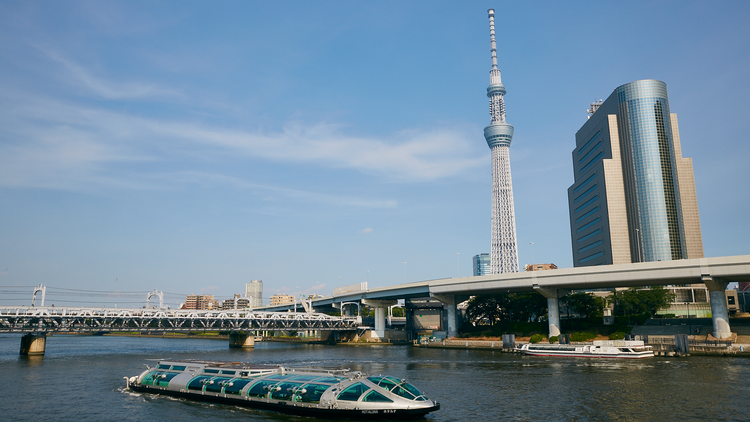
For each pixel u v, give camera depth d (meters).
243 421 53.81
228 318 173.88
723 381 77.94
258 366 69.94
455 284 172.75
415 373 93.38
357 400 54.12
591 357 120.38
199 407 61.41
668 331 141.25
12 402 65.00
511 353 138.88
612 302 183.50
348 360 122.75
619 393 68.88
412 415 52.97
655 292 167.12
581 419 54.12
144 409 60.31
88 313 146.00
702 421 52.94
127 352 152.25
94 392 72.38
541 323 171.75
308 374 63.22
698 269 124.44
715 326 126.31
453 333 184.25
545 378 84.62
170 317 161.25
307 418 55.09
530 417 55.16
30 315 135.88
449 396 67.81
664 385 74.81
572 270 143.00
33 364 111.44
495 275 161.25
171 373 72.31
